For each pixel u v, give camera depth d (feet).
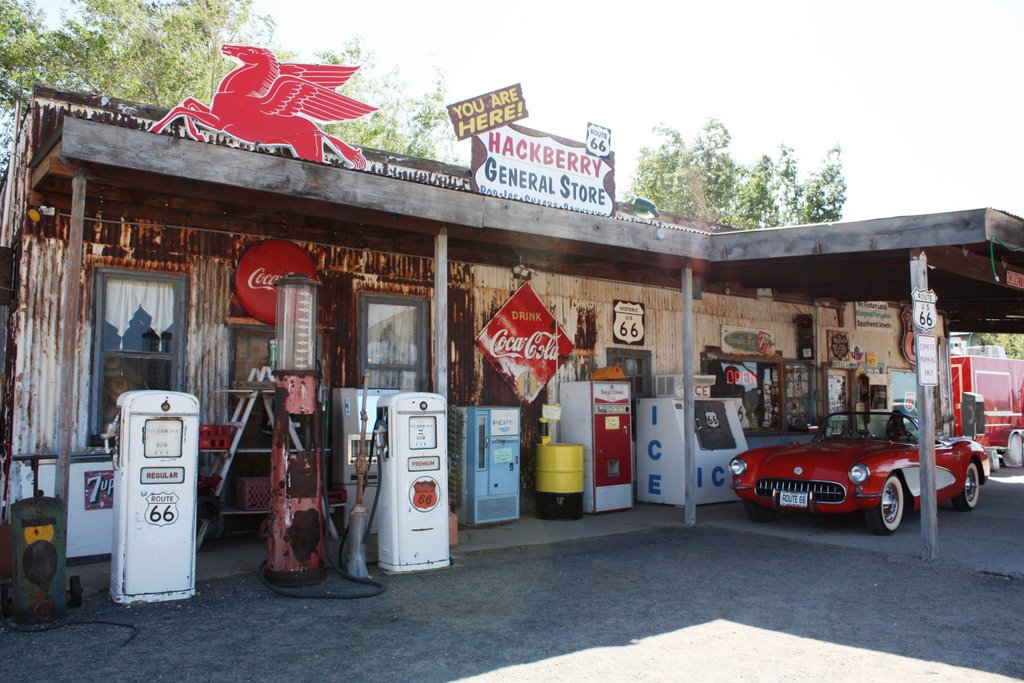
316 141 30.94
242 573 23.35
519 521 33.88
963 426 58.85
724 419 41.01
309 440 22.49
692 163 119.55
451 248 35.22
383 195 23.81
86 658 15.94
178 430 20.76
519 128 34.58
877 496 29.81
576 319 39.65
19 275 25.46
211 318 29.09
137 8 82.58
